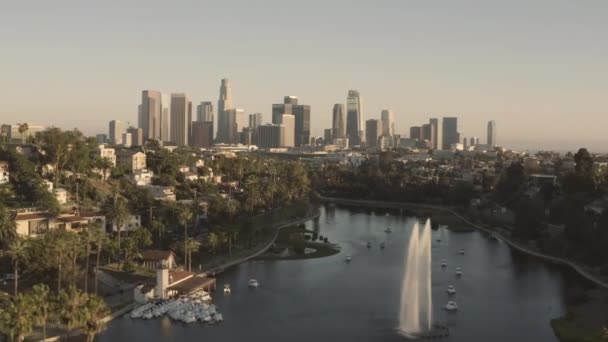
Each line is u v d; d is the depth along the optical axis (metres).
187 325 175.12
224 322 179.25
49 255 181.88
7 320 134.25
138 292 191.88
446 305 198.62
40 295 143.38
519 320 185.62
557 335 170.50
